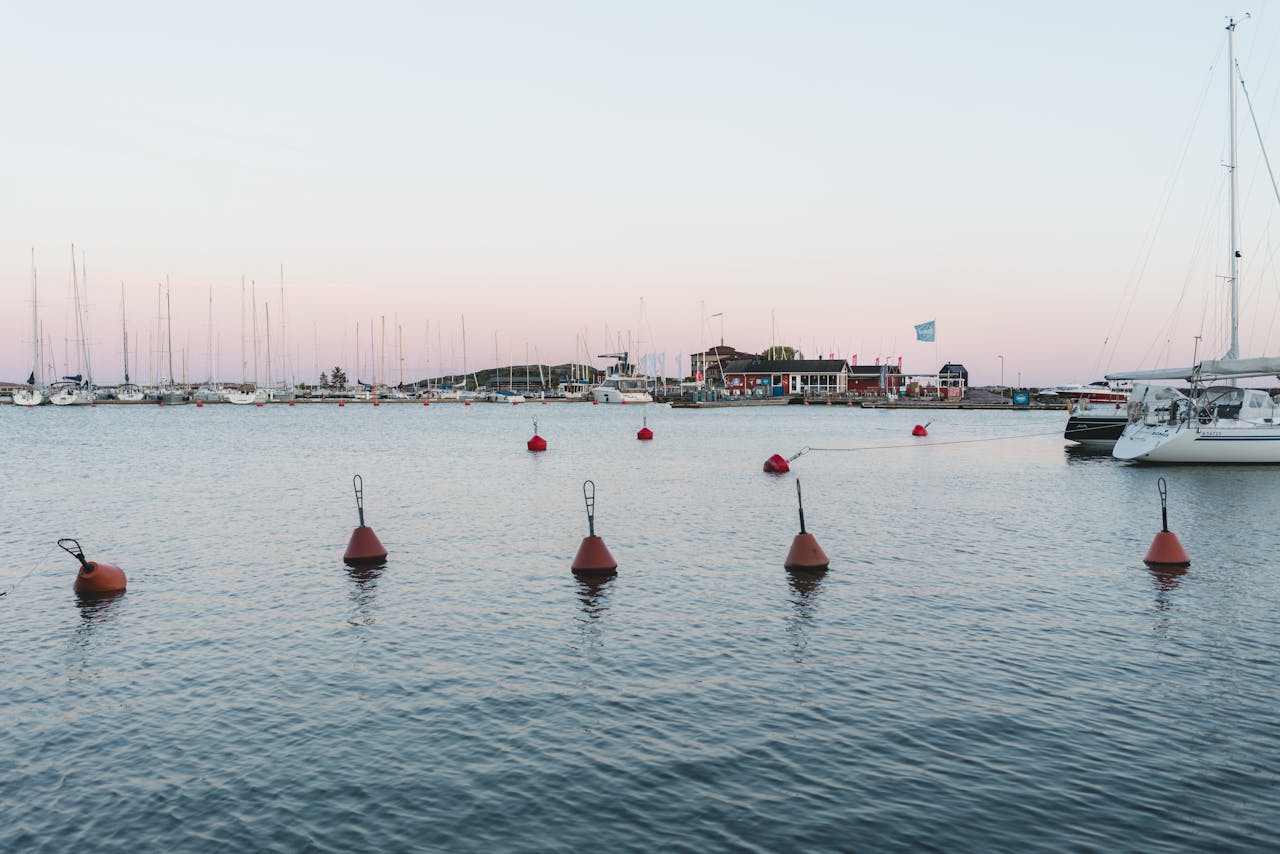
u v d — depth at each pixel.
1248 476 40.56
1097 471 44.97
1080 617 16.33
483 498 34.34
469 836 8.73
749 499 34.16
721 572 20.30
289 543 24.22
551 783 9.78
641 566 20.98
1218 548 23.11
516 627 15.73
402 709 11.91
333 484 39.78
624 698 12.26
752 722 11.41
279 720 11.57
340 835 8.77
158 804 9.40
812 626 15.75
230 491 36.94
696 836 8.70
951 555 22.38
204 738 11.03
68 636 15.41
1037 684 12.77
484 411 158.62
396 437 80.75
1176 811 9.12
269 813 9.20
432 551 22.94
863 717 11.55
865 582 19.25
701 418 127.19
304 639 15.09
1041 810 9.15
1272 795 9.44
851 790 9.59
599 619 16.25
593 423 112.56
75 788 9.77
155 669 13.62
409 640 14.98
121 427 98.38
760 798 9.43
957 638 15.01
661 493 36.09
